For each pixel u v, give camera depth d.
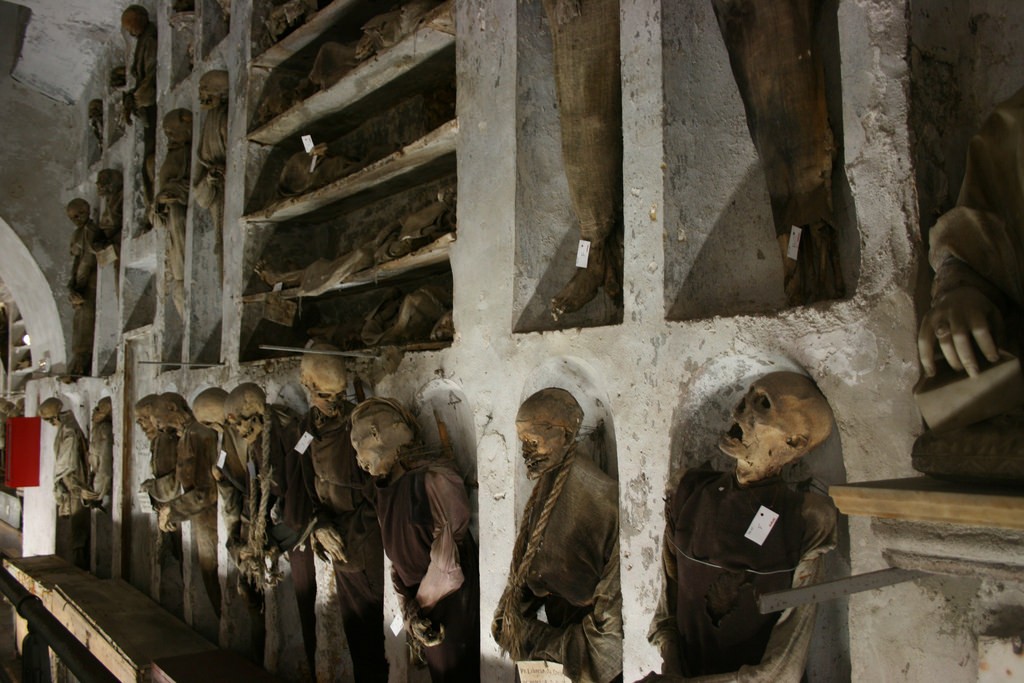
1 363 11.86
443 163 3.91
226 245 5.14
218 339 5.62
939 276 1.71
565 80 2.90
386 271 3.87
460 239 3.36
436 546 3.14
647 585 2.54
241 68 5.08
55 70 7.99
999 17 2.10
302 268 5.00
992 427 1.54
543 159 3.18
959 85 2.12
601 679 2.72
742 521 2.16
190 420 5.27
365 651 3.71
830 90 2.36
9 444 8.59
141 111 6.75
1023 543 1.51
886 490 1.61
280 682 4.28
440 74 4.02
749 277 2.61
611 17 2.83
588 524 2.80
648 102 2.59
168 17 6.18
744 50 2.34
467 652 3.24
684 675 2.24
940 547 1.63
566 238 3.21
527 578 2.83
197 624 5.40
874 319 1.99
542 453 2.75
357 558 3.61
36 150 8.22
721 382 2.45
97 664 2.04
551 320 3.08
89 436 7.57
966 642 1.83
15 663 6.50
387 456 3.27
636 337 2.60
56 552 7.97
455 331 3.35
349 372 3.95
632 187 2.63
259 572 4.11
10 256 8.47
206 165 5.41
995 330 1.56
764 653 2.10
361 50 3.89
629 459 2.61
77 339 8.03
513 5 3.16
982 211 1.66
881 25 2.00
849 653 2.27
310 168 4.55
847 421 2.04
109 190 7.26
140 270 6.95
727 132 2.67
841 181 2.34
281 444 3.99
